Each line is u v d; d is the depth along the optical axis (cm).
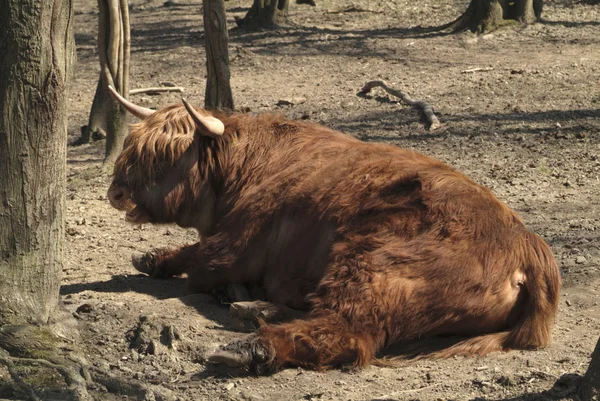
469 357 1672
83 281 2192
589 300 2000
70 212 2889
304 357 1630
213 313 1919
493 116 4016
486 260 1667
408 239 1686
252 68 5375
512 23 6144
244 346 1605
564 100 4262
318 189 1856
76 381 1551
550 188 2978
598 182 3027
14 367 1577
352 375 1611
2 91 1573
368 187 1805
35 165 1614
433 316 1655
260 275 1945
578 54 5353
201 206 2012
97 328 1791
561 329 1827
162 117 1998
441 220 1698
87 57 6119
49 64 1577
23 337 1623
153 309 1906
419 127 3906
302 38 6244
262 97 4616
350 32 6431
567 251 2333
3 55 1559
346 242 1731
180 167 1972
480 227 1700
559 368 1598
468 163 3316
